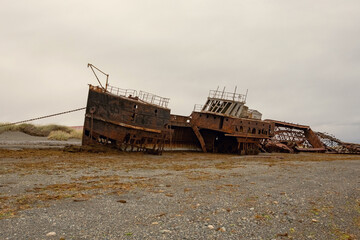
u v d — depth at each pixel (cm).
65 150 1966
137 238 496
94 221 573
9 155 1627
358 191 1035
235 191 931
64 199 723
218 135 3328
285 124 4047
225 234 543
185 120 3048
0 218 559
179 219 614
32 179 969
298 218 674
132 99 2264
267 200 827
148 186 940
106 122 2106
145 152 2320
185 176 1208
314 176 1391
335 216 704
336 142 4469
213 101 3138
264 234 558
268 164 1914
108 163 1541
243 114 3284
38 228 518
